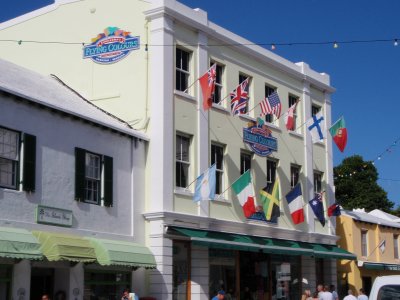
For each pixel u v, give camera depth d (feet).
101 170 66.85
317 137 92.12
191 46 79.92
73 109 64.08
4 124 56.03
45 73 82.84
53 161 60.59
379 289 39.96
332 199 107.34
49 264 58.65
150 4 76.38
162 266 69.67
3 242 50.70
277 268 91.81
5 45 86.79
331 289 95.96
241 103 81.25
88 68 79.61
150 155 73.41
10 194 55.42
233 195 83.66
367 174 193.57
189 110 78.07
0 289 53.72
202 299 75.51
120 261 62.03
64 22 82.69
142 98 75.20
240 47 88.22
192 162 77.71
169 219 71.72
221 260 80.94
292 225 95.09
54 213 59.67
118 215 68.13
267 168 92.32
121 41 77.97
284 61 98.32
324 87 108.47
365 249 118.32
